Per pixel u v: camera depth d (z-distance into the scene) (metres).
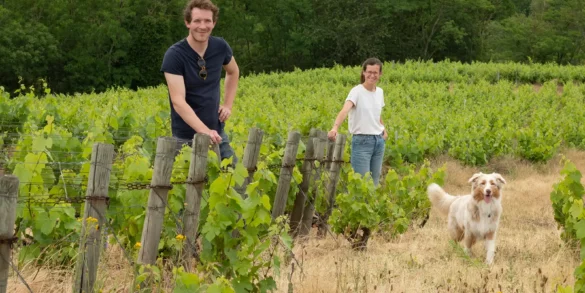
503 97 31.73
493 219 7.43
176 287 4.01
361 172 8.82
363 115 8.77
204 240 5.04
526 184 13.98
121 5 62.94
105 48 61.81
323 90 34.06
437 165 16.06
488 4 75.06
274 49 75.38
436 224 9.69
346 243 8.18
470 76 42.75
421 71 41.50
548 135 18.81
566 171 8.30
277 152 7.92
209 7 5.86
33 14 59.12
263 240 6.14
